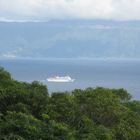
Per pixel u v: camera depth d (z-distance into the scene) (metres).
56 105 52.53
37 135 45.91
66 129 47.66
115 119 53.72
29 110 52.62
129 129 52.62
